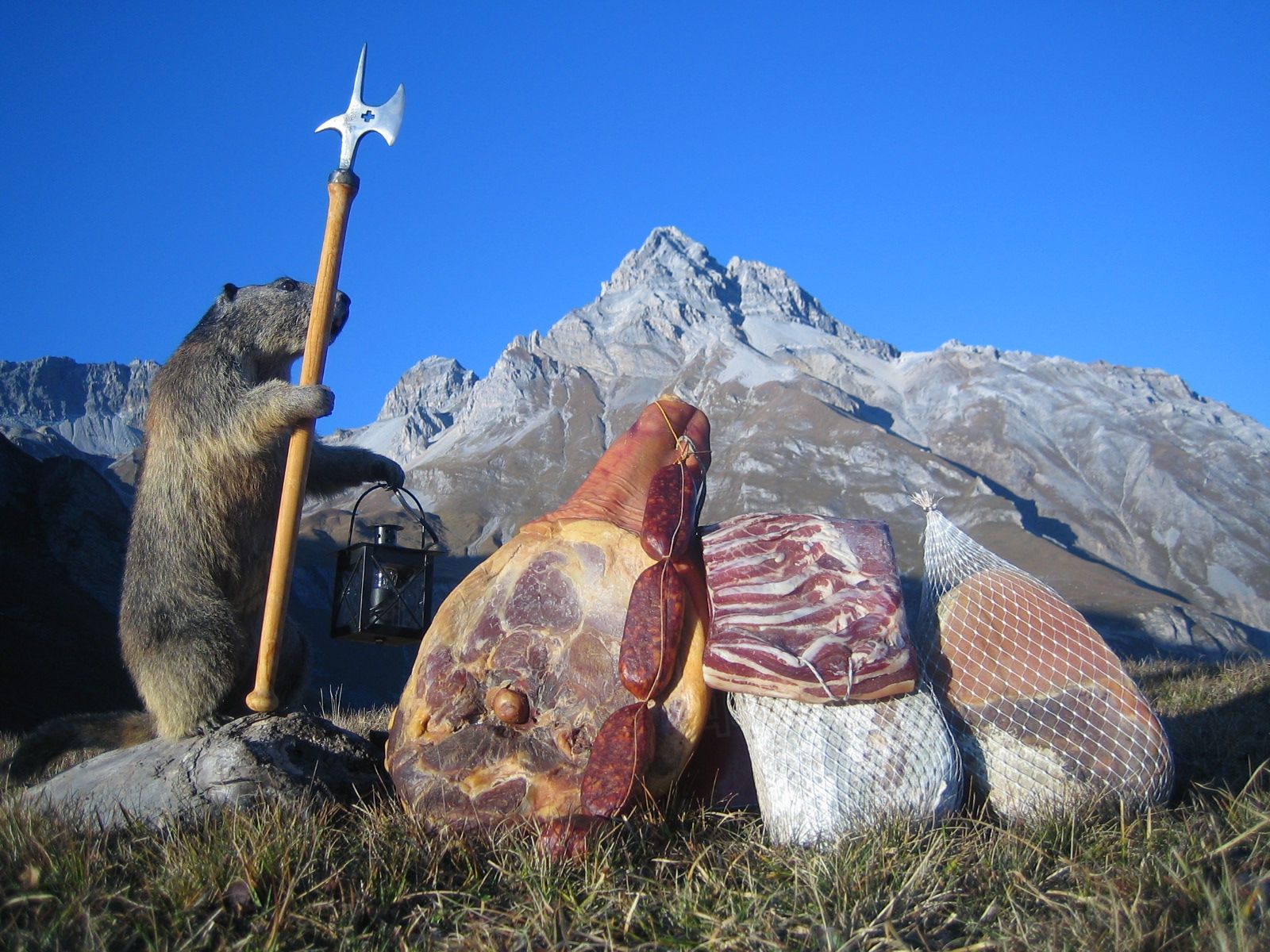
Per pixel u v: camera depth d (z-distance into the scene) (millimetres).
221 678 1375
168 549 1396
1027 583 1071
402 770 1033
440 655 1074
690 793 1064
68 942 741
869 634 963
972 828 943
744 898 790
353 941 756
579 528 1103
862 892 778
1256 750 1231
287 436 1473
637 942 741
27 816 951
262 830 887
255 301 1534
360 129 1274
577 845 887
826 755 947
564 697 1028
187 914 781
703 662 989
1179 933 681
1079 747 994
